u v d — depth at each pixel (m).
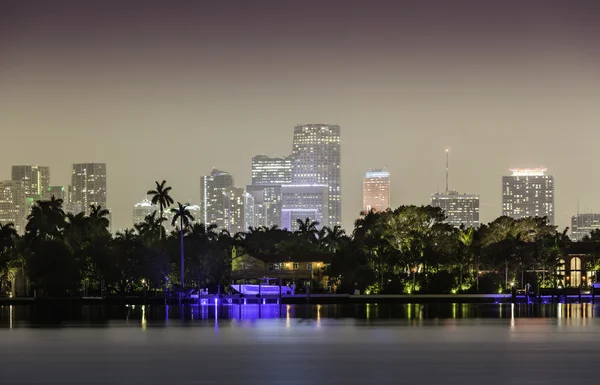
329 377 95.19
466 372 97.81
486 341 125.12
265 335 134.12
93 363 105.00
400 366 102.25
